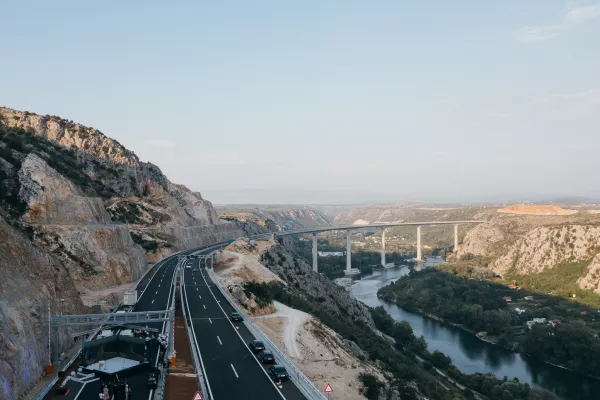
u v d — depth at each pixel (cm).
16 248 4303
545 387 8925
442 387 7156
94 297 6344
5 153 8575
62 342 4244
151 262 11212
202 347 4541
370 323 11569
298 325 6166
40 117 13600
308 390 3384
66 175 11619
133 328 4275
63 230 7325
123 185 14188
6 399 2916
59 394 3216
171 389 3397
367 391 4644
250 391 3434
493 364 10231
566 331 10356
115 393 3092
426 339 12069
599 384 9119
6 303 3481
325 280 14338
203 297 6975
